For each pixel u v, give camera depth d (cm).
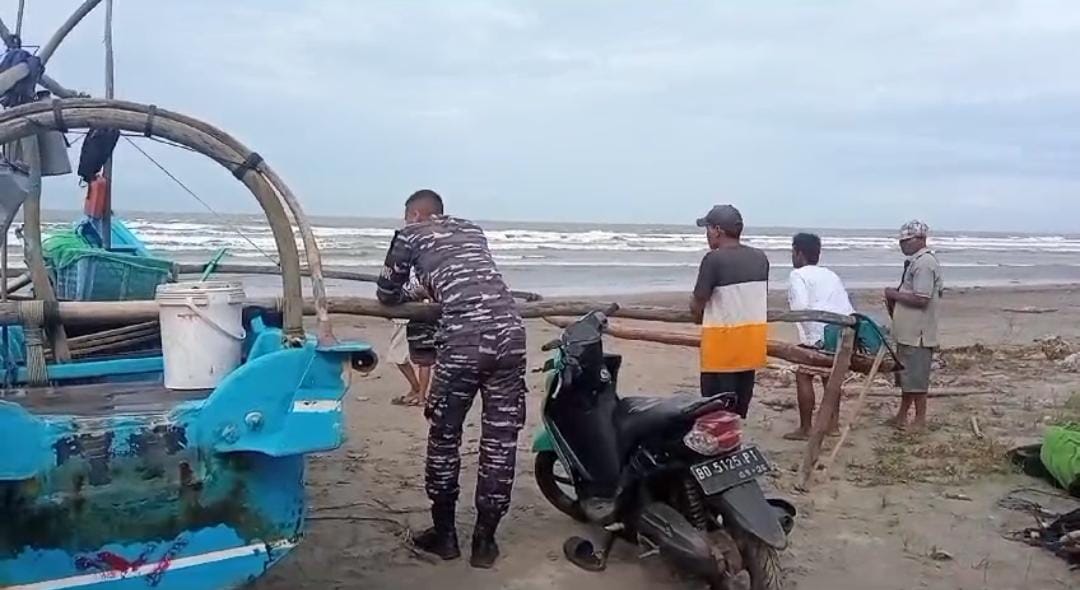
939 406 998
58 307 438
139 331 496
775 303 2220
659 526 488
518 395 514
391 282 507
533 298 631
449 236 511
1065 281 3988
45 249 538
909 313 861
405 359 929
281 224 401
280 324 489
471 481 686
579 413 527
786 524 507
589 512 527
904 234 870
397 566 520
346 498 636
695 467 471
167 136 390
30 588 330
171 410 353
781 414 947
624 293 2536
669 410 486
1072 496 676
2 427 319
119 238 627
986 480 713
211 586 362
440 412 509
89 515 338
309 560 522
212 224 4716
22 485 327
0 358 458
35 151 457
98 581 341
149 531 348
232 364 422
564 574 520
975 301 2542
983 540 588
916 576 529
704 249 5512
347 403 942
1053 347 1441
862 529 604
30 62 469
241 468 366
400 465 719
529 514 618
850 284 3238
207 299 412
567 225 10806
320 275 397
